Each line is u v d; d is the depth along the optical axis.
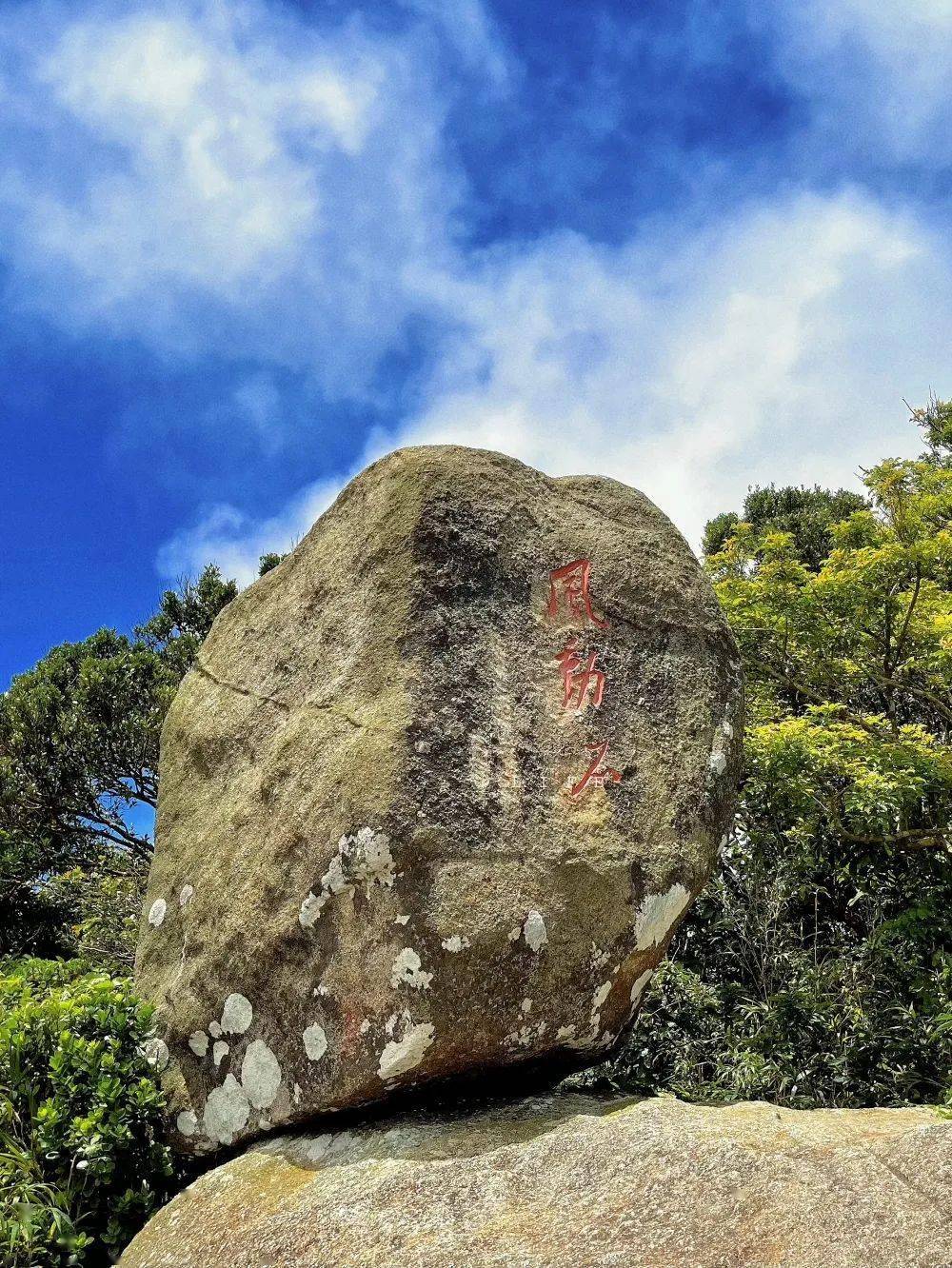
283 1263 2.81
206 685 4.44
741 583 7.72
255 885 3.65
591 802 3.62
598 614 3.92
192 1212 3.29
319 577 4.04
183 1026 3.79
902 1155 2.38
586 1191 2.71
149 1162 3.67
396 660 3.53
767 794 6.52
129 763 11.01
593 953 3.45
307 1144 3.43
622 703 3.84
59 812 11.05
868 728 7.14
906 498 7.89
